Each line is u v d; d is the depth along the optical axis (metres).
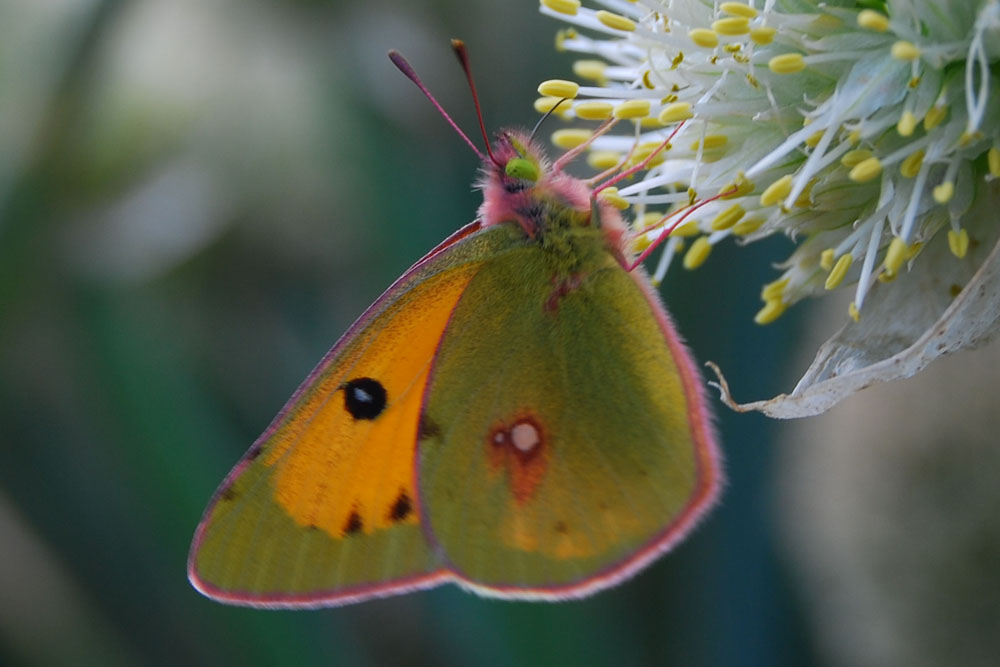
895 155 0.16
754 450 0.21
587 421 0.17
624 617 0.21
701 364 0.21
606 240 0.17
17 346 0.22
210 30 0.24
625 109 0.17
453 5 0.23
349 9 0.22
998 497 0.20
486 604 0.21
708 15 0.17
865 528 0.20
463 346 0.17
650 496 0.17
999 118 0.16
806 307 0.21
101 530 0.23
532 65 0.22
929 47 0.16
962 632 0.20
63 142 0.22
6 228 0.22
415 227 0.21
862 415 0.20
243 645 0.21
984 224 0.17
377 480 0.17
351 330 0.17
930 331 0.16
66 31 0.21
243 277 0.26
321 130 0.24
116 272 0.22
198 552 0.17
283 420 0.17
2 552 0.22
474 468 0.17
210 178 0.24
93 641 0.22
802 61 0.16
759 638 0.21
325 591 0.17
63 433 0.23
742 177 0.17
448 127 0.22
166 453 0.21
